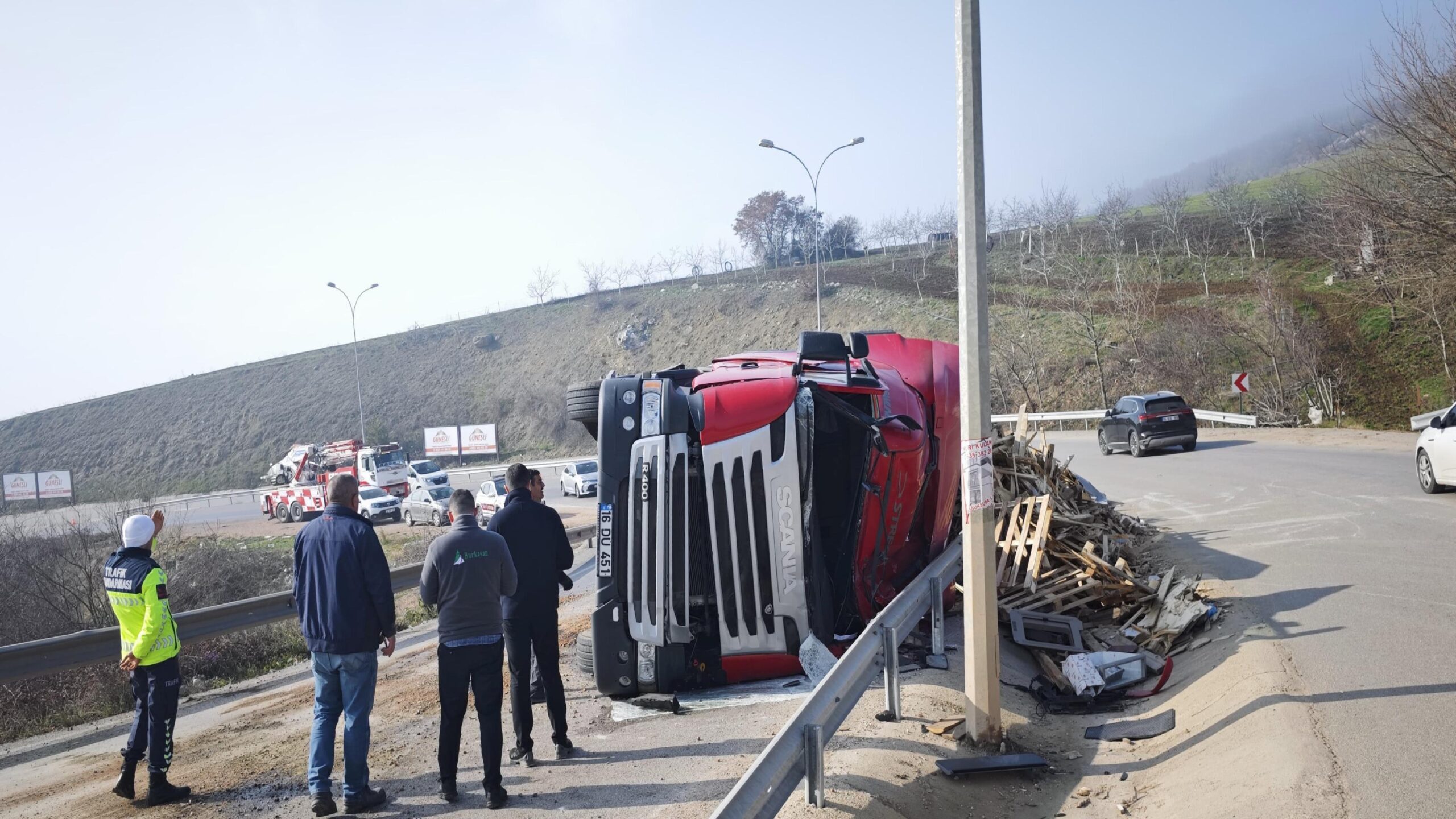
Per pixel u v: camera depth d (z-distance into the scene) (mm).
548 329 95125
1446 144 23766
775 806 4410
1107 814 5141
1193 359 43594
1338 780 4641
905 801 5199
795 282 86625
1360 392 35812
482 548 5918
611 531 8047
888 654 6582
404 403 86000
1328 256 42344
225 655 11625
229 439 85125
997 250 74938
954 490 10281
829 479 9109
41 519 24031
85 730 8734
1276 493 16344
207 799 6258
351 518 5930
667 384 8195
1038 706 7371
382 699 9023
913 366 10188
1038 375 48500
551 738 7250
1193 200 86875
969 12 5973
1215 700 6414
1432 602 7957
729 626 7938
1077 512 12766
